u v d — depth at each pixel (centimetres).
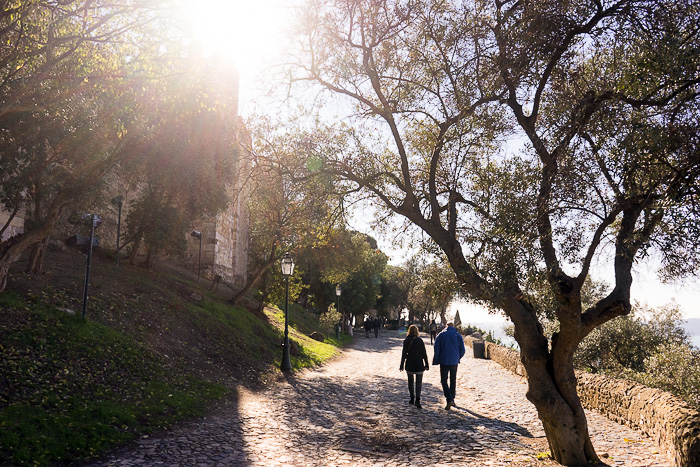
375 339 4022
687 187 460
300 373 1438
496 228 571
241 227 3709
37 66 874
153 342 1109
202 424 749
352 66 745
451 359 968
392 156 836
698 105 527
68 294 1142
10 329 830
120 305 1231
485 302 654
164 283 1714
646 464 565
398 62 794
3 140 1017
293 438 703
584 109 574
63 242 1750
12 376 696
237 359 1314
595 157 595
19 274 1159
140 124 1127
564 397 591
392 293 6256
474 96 701
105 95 964
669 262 547
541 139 648
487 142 762
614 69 613
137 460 553
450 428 786
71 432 591
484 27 687
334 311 3375
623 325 1748
